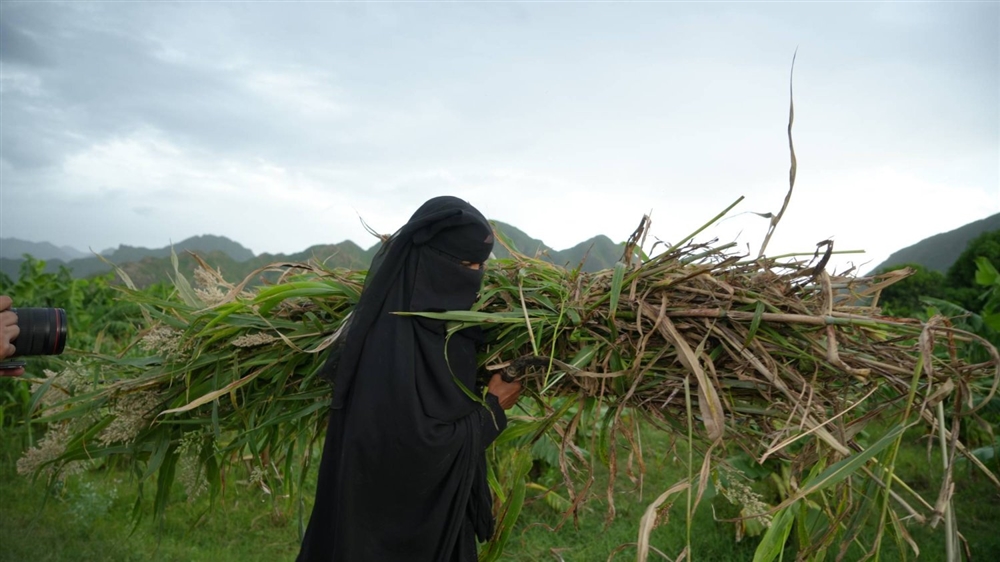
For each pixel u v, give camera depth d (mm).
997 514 4863
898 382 1932
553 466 5457
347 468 1960
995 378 1775
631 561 4207
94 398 2307
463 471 2010
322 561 2096
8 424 6754
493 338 2221
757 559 1905
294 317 2443
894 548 4199
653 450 6152
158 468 2428
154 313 2396
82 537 4551
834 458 1955
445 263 2029
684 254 2199
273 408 2312
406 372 1958
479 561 2297
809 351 2025
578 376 2121
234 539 4656
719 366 2092
